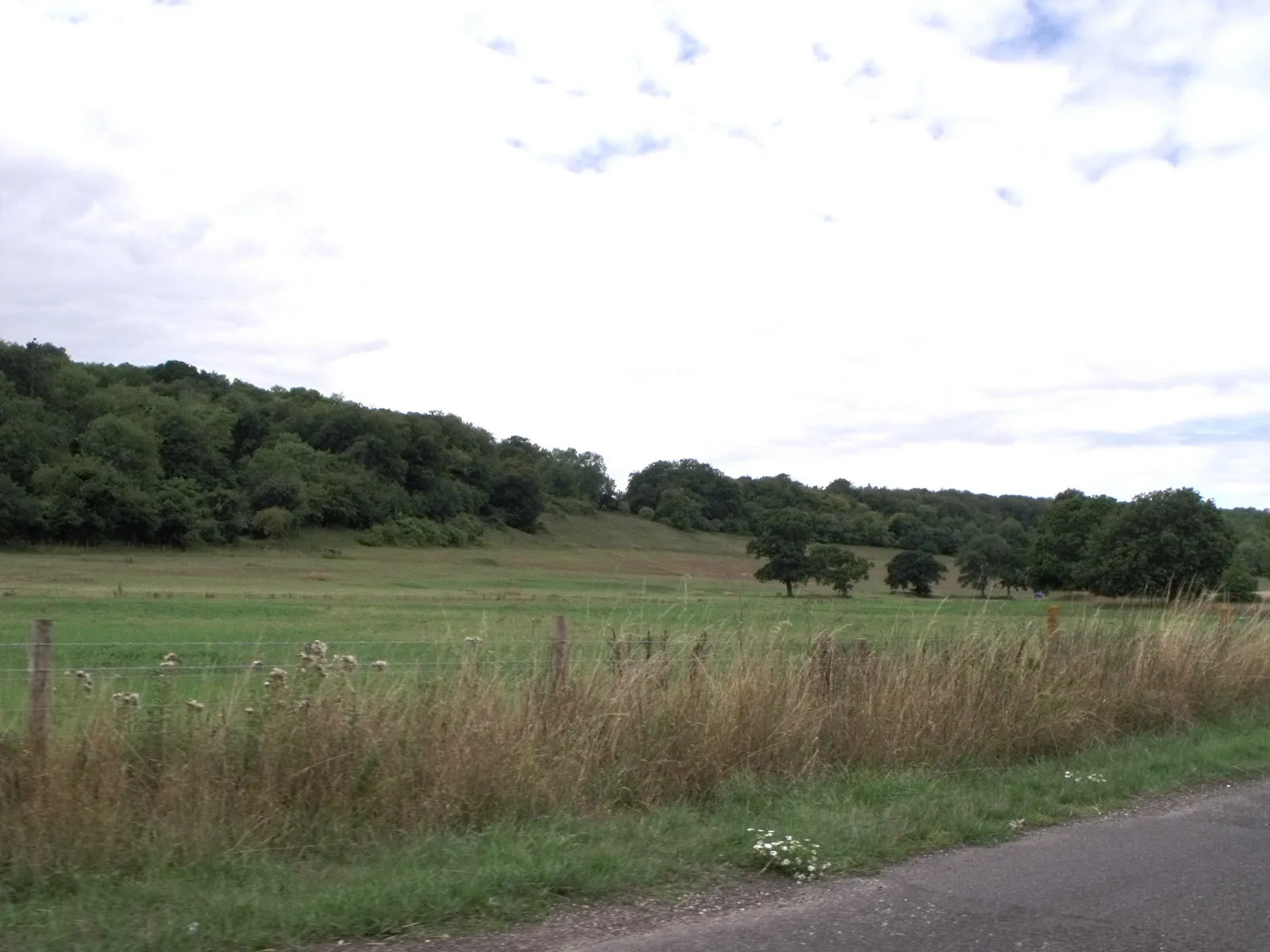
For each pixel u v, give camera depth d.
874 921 5.17
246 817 6.20
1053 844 6.74
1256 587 25.70
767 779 7.99
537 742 7.34
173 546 94.06
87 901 5.22
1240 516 63.97
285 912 5.04
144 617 31.02
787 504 104.25
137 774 6.21
